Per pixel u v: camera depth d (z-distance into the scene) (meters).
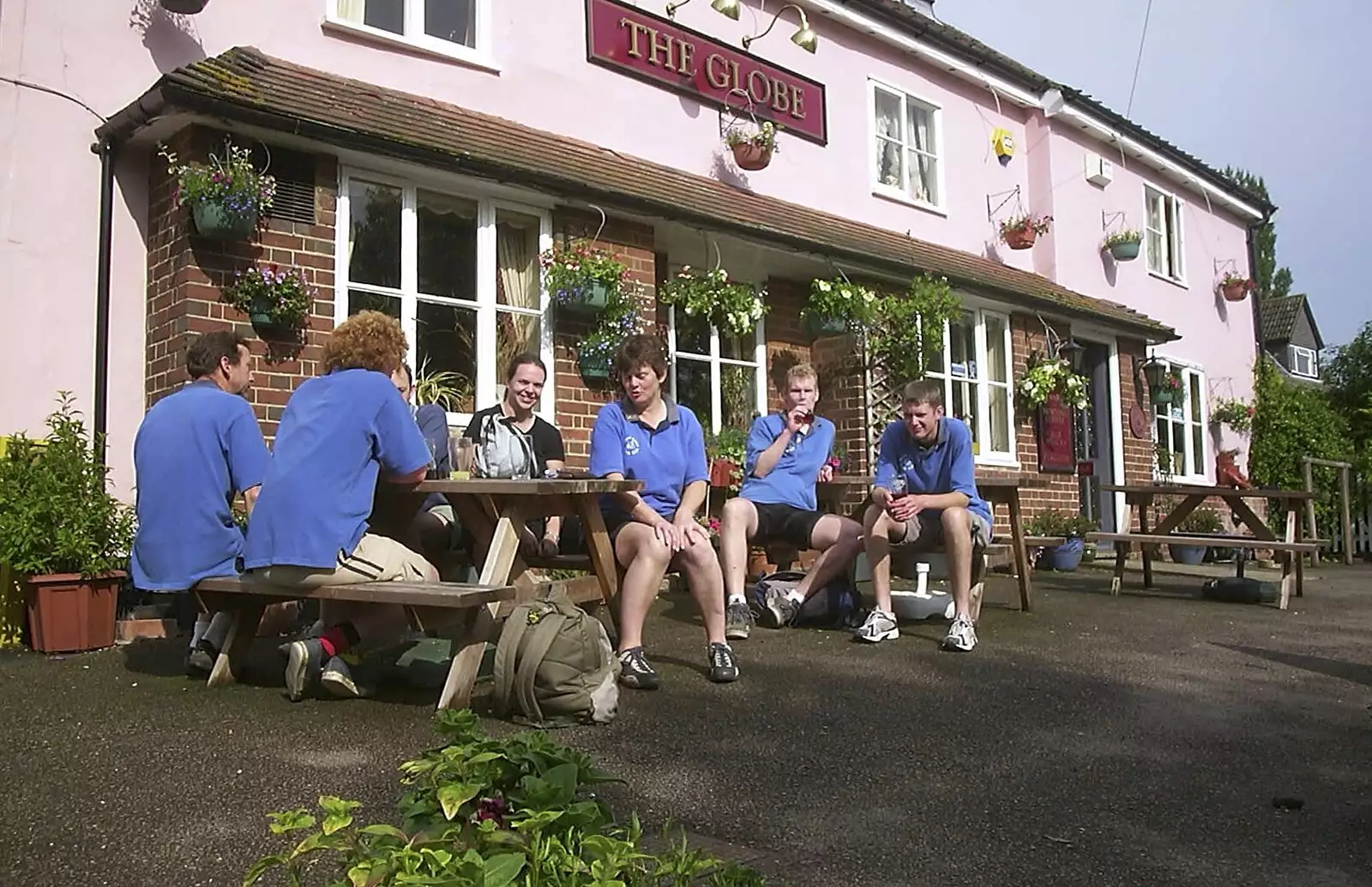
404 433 3.85
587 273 7.06
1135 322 12.92
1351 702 4.18
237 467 4.01
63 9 5.79
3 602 4.87
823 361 9.70
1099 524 12.66
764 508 5.70
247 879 1.73
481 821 1.83
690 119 9.16
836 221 9.98
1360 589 9.18
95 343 5.79
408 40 7.27
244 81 5.81
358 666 3.82
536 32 8.06
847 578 5.77
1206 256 16.25
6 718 3.46
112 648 4.88
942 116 11.84
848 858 2.38
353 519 3.65
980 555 5.73
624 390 4.85
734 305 8.37
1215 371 16.12
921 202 11.43
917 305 9.23
